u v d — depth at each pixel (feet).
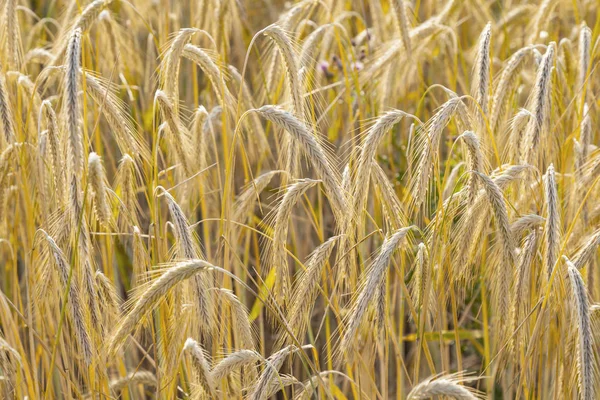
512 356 11.38
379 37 18.53
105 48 16.72
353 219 10.49
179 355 9.93
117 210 11.68
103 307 10.65
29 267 12.67
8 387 11.84
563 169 12.84
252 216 14.47
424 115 18.53
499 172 11.24
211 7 16.33
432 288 11.04
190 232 9.84
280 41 11.23
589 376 9.02
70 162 9.52
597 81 16.34
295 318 10.39
